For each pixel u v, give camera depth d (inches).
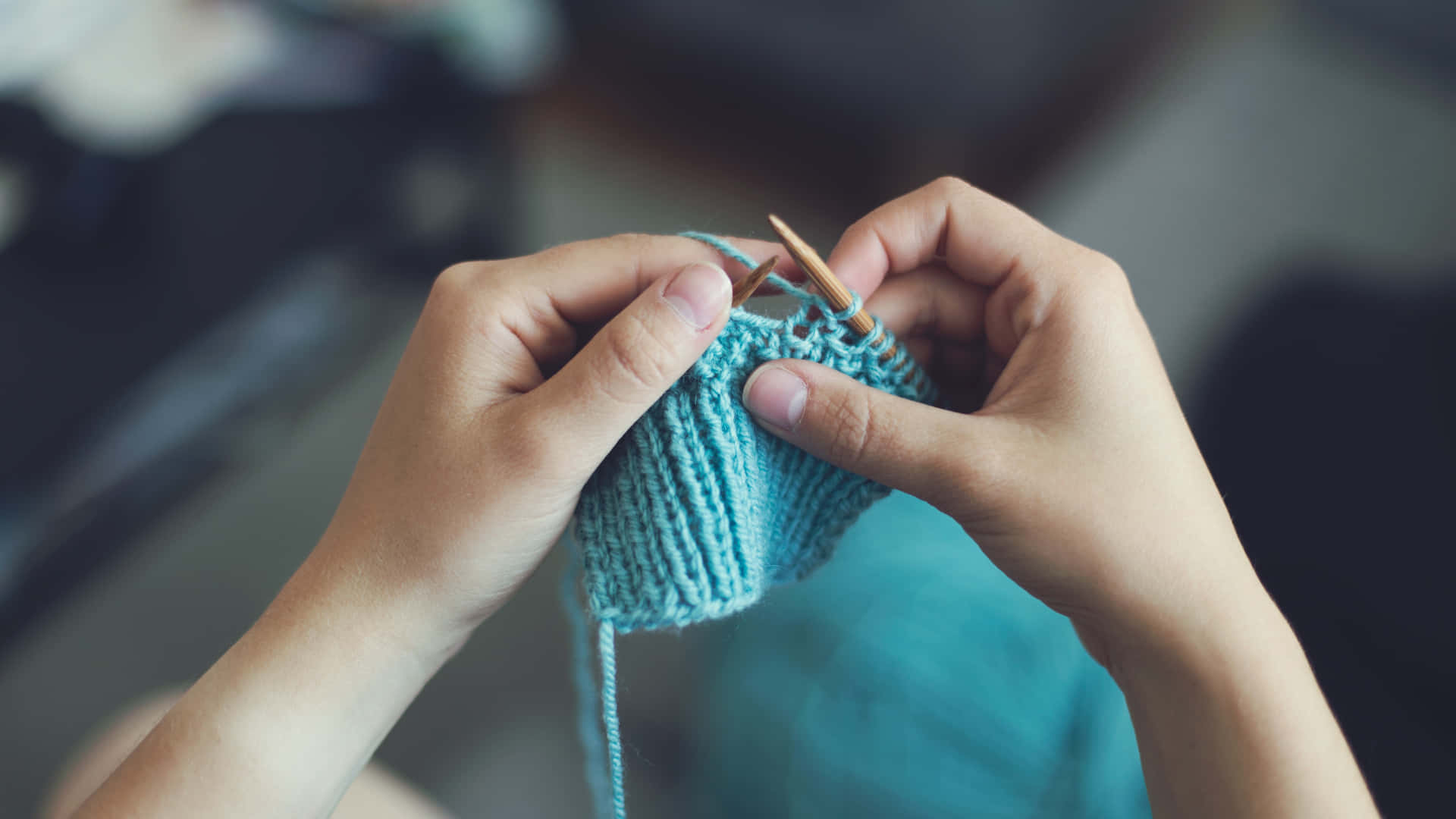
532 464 22.3
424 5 55.2
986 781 33.5
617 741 25.0
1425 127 39.4
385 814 31.3
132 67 49.4
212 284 52.2
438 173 64.7
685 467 24.7
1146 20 51.4
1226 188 40.5
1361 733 31.4
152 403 50.7
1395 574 32.7
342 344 60.1
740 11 71.8
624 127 75.7
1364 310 36.3
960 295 28.9
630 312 21.8
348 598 22.8
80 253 51.7
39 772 47.0
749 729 36.9
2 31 46.3
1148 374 23.7
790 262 28.1
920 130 67.6
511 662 45.4
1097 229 41.4
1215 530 22.3
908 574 37.5
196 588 51.8
